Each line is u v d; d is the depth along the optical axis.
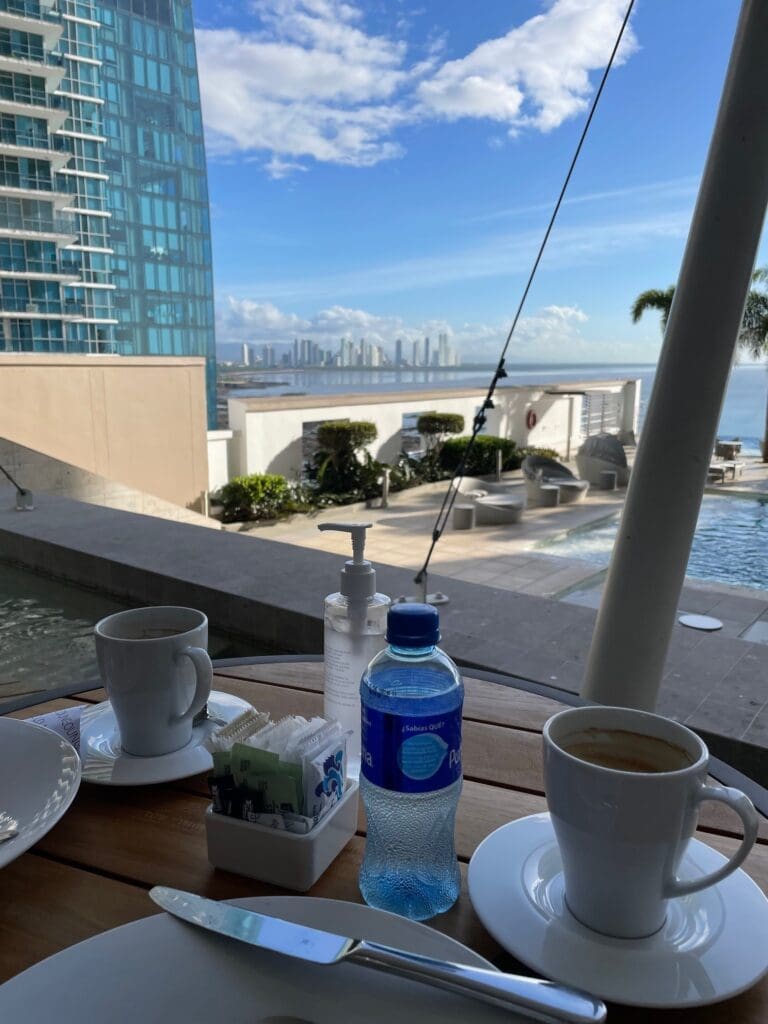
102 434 8.06
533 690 0.95
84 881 0.56
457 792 0.55
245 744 0.56
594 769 0.45
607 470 10.88
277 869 0.55
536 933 0.48
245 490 8.98
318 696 0.91
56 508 4.39
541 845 0.58
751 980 0.44
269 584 2.92
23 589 3.53
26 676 2.50
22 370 7.38
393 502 10.18
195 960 0.43
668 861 0.46
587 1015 0.38
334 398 11.17
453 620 2.63
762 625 4.18
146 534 3.73
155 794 0.69
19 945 0.49
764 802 0.69
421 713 0.53
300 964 0.43
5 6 13.90
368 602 0.72
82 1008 0.40
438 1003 0.40
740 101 1.40
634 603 1.63
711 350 1.50
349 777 0.65
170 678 0.72
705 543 7.71
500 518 8.30
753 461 14.23
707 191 1.46
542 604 2.83
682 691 2.03
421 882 0.53
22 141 13.75
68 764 0.67
